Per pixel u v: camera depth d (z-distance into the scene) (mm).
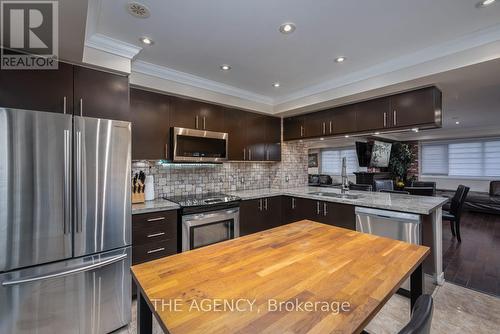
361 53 2234
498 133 5898
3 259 1442
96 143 1779
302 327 703
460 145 6738
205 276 1021
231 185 3713
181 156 2771
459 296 2215
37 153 1542
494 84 2412
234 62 2432
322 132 3445
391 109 2727
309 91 3205
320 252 1286
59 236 1622
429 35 1923
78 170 1692
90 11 1572
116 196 1876
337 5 1562
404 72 2307
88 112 1833
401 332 600
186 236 2498
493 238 3914
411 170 7375
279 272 1053
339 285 938
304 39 1989
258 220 3279
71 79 1771
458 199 3773
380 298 847
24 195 1502
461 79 2258
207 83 2947
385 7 1581
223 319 740
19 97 1580
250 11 1624
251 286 934
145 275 1033
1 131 1435
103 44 1889
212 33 1893
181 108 2840
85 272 1723
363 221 2580
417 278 1362
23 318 1508
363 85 2627
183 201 2707
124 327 1923
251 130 3574
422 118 2484
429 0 1510
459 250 3395
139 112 2535
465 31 1864
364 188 3854
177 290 908
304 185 4500
